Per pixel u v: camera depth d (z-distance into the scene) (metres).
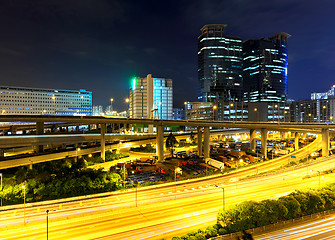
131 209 50.16
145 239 37.34
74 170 71.44
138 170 87.75
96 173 70.56
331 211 48.88
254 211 41.50
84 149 98.12
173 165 98.12
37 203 54.81
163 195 59.94
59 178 67.69
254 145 131.62
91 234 38.97
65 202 56.47
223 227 40.22
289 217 45.00
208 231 38.00
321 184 62.97
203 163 102.94
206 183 71.75
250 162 105.25
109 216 46.53
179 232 39.81
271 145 149.88
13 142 74.62
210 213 47.75
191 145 145.88
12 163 71.06
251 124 119.25
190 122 110.06
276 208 42.78
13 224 43.09
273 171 86.06
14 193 56.78
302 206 46.88
